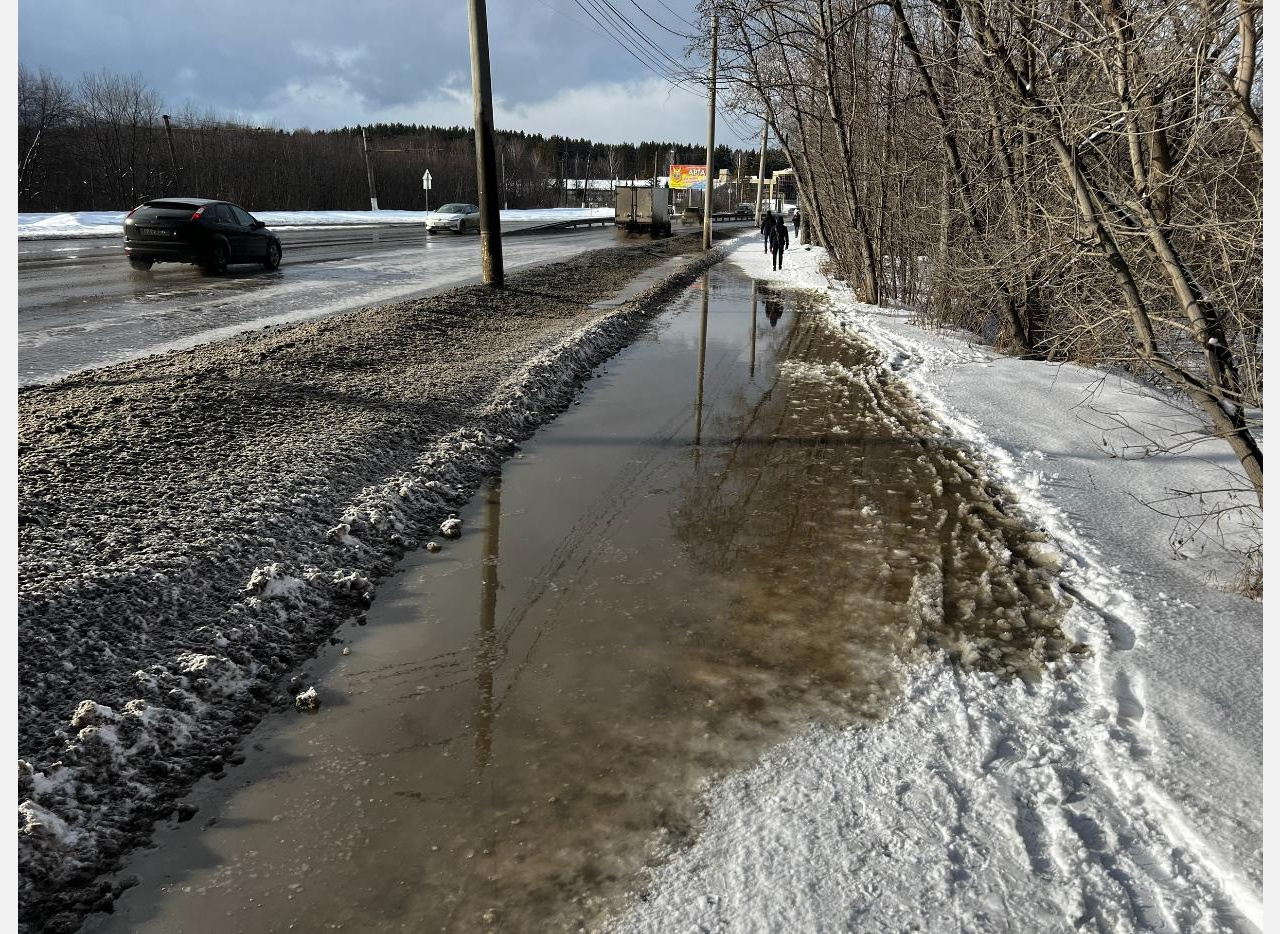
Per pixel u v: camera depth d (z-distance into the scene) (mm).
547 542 4766
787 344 11562
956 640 3672
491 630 3777
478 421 6766
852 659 3516
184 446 5320
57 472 4633
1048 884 2277
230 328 10211
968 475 5988
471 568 4430
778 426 7301
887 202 15812
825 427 7285
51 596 3336
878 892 2258
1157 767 2717
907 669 3430
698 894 2279
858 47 16422
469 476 5801
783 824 2537
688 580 4285
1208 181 5129
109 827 2529
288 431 5844
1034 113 4855
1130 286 4383
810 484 5797
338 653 3584
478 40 13344
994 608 3975
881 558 4570
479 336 10305
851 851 2414
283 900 2301
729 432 7094
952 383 8805
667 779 2770
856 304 16031
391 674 3426
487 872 2387
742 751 2910
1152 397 7602
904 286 16375
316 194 59344
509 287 14711
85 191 44688
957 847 2422
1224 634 3582
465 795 2709
